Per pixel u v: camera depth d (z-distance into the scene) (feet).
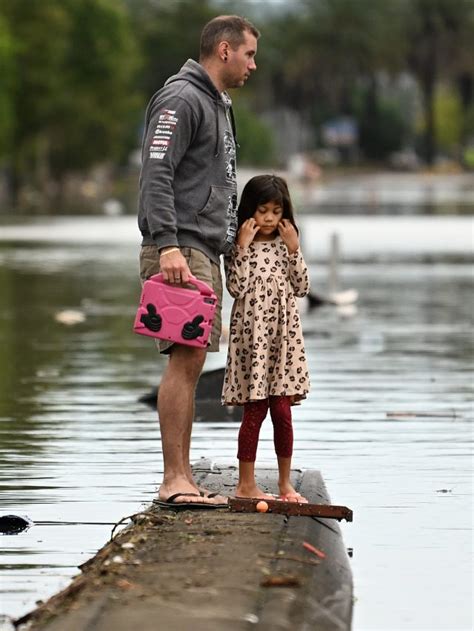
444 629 37.83
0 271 170.91
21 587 40.73
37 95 506.48
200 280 47.24
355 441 63.10
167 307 46.24
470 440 63.31
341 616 37.19
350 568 42.04
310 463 58.29
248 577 38.04
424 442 62.90
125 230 269.23
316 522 45.19
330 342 102.06
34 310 124.77
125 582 37.63
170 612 35.04
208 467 54.08
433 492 52.90
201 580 37.73
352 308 125.90
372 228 261.44
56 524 47.91
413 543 45.88
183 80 47.52
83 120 542.98
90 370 86.99
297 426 67.05
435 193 489.67
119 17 588.50
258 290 47.24
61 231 266.16
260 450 61.46
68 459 58.90
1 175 547.90
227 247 47.80
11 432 65.51
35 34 503.61
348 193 490.49
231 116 48.91
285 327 47.39
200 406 73.15
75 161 574.15
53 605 36.88
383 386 80.12
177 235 47.29
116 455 59.77
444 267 174.50
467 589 41.14
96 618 34.86
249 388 47.26
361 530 47.39
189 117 46.93
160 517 45.01
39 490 53.01
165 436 47.55
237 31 48.21
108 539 45.98
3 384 81.05
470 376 84.23
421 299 134.41
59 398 75.87
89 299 135.13
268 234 47.80
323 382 81.92
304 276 47.65
